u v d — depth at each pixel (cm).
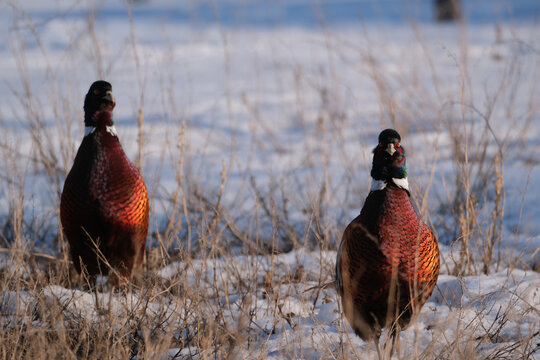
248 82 2694
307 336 900
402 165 822
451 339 877
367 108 2266
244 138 2034
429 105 2045
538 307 986
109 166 987
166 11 4938
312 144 1931
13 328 834
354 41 3481
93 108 984
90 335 833
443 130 1905
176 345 873
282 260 1212
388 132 825
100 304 943
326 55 3212
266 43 3544
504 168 1706
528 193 1535
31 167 1669
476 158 1612
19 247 1053
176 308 901
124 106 2242
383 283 827
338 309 980
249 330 873
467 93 2341
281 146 1955
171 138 1939
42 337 759
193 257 1211
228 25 4203
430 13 4803
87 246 1017
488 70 2722
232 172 1745
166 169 1716
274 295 1005
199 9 5056
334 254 1215
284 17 4572
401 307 849
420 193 1198
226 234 1351
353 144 1919
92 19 1891
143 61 2838
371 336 856
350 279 846
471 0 5356
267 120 2184
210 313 875
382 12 4822
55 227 1368
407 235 817
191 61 3117
